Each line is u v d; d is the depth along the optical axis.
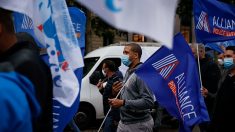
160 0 1.86
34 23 3.42
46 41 3.41
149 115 5.45
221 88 5.54
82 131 11.47
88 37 16.75
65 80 3.39
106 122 7.71
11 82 1.86
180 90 5.36
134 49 5.61
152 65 5.33
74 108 3.42
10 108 1.77
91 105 11.65
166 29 1.85
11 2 2.75
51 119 2.64
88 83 11.67
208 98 7.16
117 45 12.31
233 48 6.18
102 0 1.81
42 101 2.27
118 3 1.82
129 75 5.66
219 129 5.55
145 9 1.84
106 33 17.27
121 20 1.82
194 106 5.34
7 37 2.30
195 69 5.38
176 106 5.34
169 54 5.35
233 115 5.46
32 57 2.22
